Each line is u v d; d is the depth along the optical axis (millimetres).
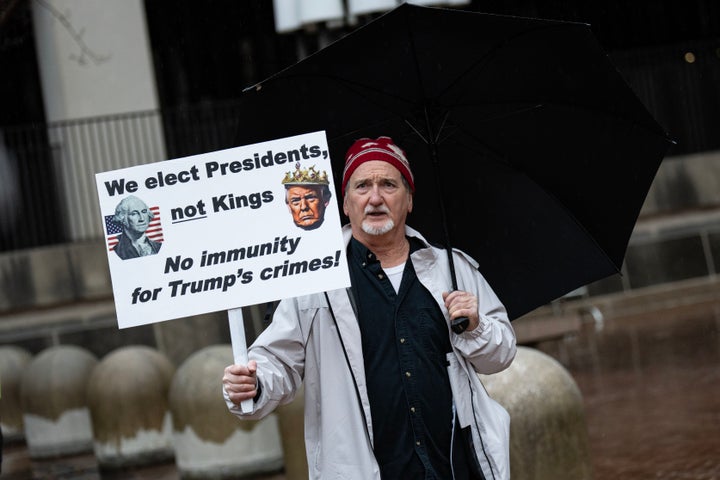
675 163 21656
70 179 19172
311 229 4168
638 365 12914
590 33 4160
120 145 19281
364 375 4188
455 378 4262
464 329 4207
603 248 4762
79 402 11672
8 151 19203
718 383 10945
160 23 23266
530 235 4805
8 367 12773
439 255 4445
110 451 10375
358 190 4309
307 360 4281
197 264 4164
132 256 4164
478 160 4797
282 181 4188
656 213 21344
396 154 4340
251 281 4152
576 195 4727
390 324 4234
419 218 4902
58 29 19750
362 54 4324
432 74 4496
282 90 4410
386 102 4621
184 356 15789
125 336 15820
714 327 15172
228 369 4062
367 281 4305
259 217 4180
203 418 9180
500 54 4410
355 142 4418
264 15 23781
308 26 14375
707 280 19875
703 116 22219
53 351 11984
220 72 23656
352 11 13703
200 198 4184
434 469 4133
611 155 4586
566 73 4426
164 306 4145
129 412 10359
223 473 9172
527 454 6320
